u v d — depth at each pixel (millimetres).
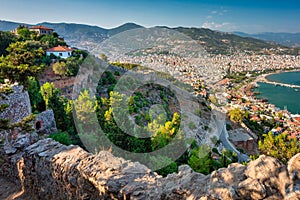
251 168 4789
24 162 9961
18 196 10172
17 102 16406
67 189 7625
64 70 34188
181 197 5359
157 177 6406
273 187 4359
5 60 15891
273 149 16484
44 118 19141
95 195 6648
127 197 5840
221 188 4805
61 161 7957
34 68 16688
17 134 14992
